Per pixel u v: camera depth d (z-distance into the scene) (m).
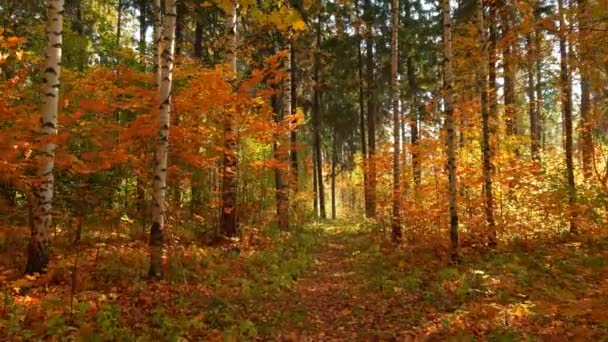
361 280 10.53
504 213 13.41
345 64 26.20
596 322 6.24
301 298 9.13
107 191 11.61
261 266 11.12
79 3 19.64
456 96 14.64
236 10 13.07
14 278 7.91
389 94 25.83
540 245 11.58
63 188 10.91
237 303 8.21
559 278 8.70
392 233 15.36
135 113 12.83
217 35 19.94
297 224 20.92
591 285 8.00
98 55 16.59
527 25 9.22
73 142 10.82
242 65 23.78
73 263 9.09
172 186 13.59
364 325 7.52
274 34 18.38
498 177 13.51
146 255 10.38
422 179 16.25
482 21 12.20
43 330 5.97
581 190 12.38
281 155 14.60
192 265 10.05
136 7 21.19
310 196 22.64
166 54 9.03
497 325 6.67
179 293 8.25
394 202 15.48
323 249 15.49
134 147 11.18
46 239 8.31
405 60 25.44
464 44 13.66
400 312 8.00
